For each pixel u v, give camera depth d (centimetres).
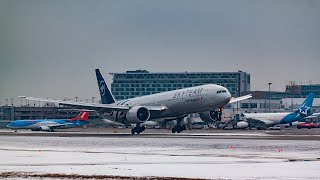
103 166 9312
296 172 8319
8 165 9556
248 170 8575
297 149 12481
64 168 9038
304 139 16550
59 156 11238
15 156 11300
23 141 16950
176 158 10550
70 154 11712
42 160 10400
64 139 17888
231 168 8856
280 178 7688
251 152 11750
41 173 8356
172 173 8275
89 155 11419
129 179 7656
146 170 8675
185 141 15738
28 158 10831
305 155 10988
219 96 19575
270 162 9719
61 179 7712
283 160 10056
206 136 19062
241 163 9594
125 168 8981
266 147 13112
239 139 16688
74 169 8894
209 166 9169
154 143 15000
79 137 19275
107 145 14500
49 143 15738
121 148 13338
